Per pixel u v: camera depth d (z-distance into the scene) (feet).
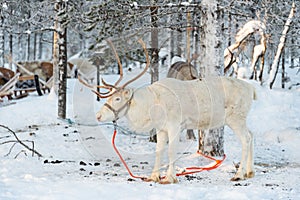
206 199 23.43
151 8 40.65
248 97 29.68
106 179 27.86
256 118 60.29
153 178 27.68
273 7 47.42
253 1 42.75
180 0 41.09
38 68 91.35
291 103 67.41
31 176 27.78
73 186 25.23
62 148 39.63
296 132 49.73
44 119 55.42
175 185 26.37
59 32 55.31
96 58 32.81
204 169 31.91
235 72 76.18
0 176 27.94
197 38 48.83
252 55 79.82
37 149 38.75
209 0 37.35
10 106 61.52
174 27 37.14
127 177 28.71
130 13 39.83
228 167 32.78
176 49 36.96
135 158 34.78
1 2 53.47
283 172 31.55
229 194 24.12
